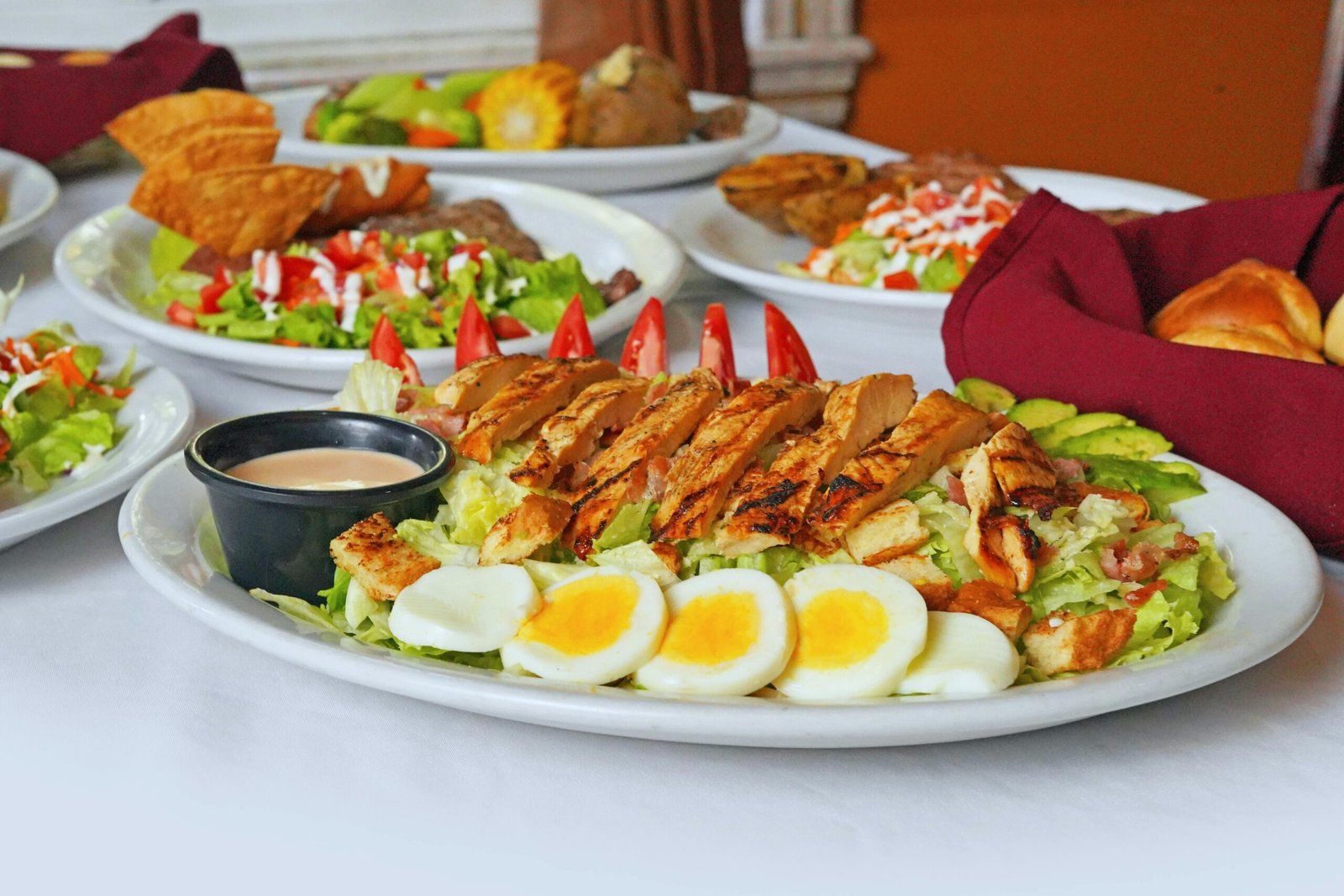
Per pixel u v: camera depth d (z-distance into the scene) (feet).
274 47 7.70
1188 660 2.17
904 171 3.99
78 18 7.54
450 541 2.38
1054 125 8.14
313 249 3.41
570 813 2.15
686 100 4.72
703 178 4.90
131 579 2.49
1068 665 2.24
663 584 2.30
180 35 5.21
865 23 8.24
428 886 2.07
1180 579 2.32
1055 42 7.93
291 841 2.11
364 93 4.68
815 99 8.27
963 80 8.24
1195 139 7.79
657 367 2.75
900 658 2.17
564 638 2.23
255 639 2.23
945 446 2.42
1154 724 2.26
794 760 2.21
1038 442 2.63
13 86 4.46
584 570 2.29
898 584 2.24
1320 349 2.82
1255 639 2.21
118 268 3.45
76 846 2.10
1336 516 2.53
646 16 7.07
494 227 3.63
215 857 2.09
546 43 7.32
